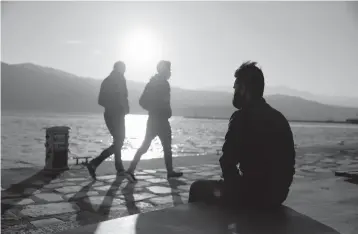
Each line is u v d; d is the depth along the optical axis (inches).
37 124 2573.8
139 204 178.2
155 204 179.0
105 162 327.3
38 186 215.5
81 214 158.2
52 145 266.4
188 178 259.4
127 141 1203.9
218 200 98.1
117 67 257.4
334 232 82.1
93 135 1459.2
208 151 764.6
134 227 80.4
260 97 94.3
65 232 76.7
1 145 828.0
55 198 186.4
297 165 334.3
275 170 90.0
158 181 242.2
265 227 81.8
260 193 92.2
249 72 93.5
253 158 90.9
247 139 90.6
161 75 249.9
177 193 205.5
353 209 108.3
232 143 92.4
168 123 252.7
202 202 101.3
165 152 255.0
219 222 84.4
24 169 276.5
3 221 145.3
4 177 241.3
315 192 135.1
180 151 764.6
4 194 193.0
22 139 1094.4
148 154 707.4
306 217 90.7
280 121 91.1
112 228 79.6
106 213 160.9
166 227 80.4
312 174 278.5
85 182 231.5
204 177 265.6
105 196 193.3
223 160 93.7
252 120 90.6
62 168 271.4
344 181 161.9
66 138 275.4
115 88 254.1
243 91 94.7
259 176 90.9
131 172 242.4
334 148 515.5
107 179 244.1
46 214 156.8
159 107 245.0
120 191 206.8
